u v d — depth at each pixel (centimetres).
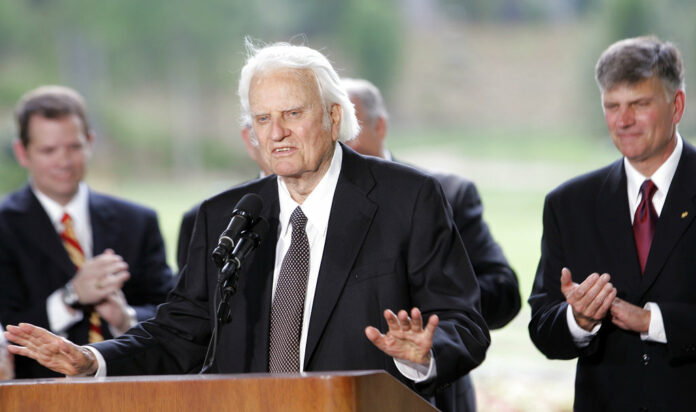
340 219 1033
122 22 16500
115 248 1631
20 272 1571
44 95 1614
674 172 1222
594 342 1205
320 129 1012
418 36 17150
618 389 1198
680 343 1138
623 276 1208
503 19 17125
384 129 1555
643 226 1223
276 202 1078
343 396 737
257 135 1023
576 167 14112
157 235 1688
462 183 1499
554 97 16162
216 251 933
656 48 1210
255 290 1034
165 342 1080
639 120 1195
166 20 16588
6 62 16225
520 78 16488
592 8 16112
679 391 1162
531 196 12062
